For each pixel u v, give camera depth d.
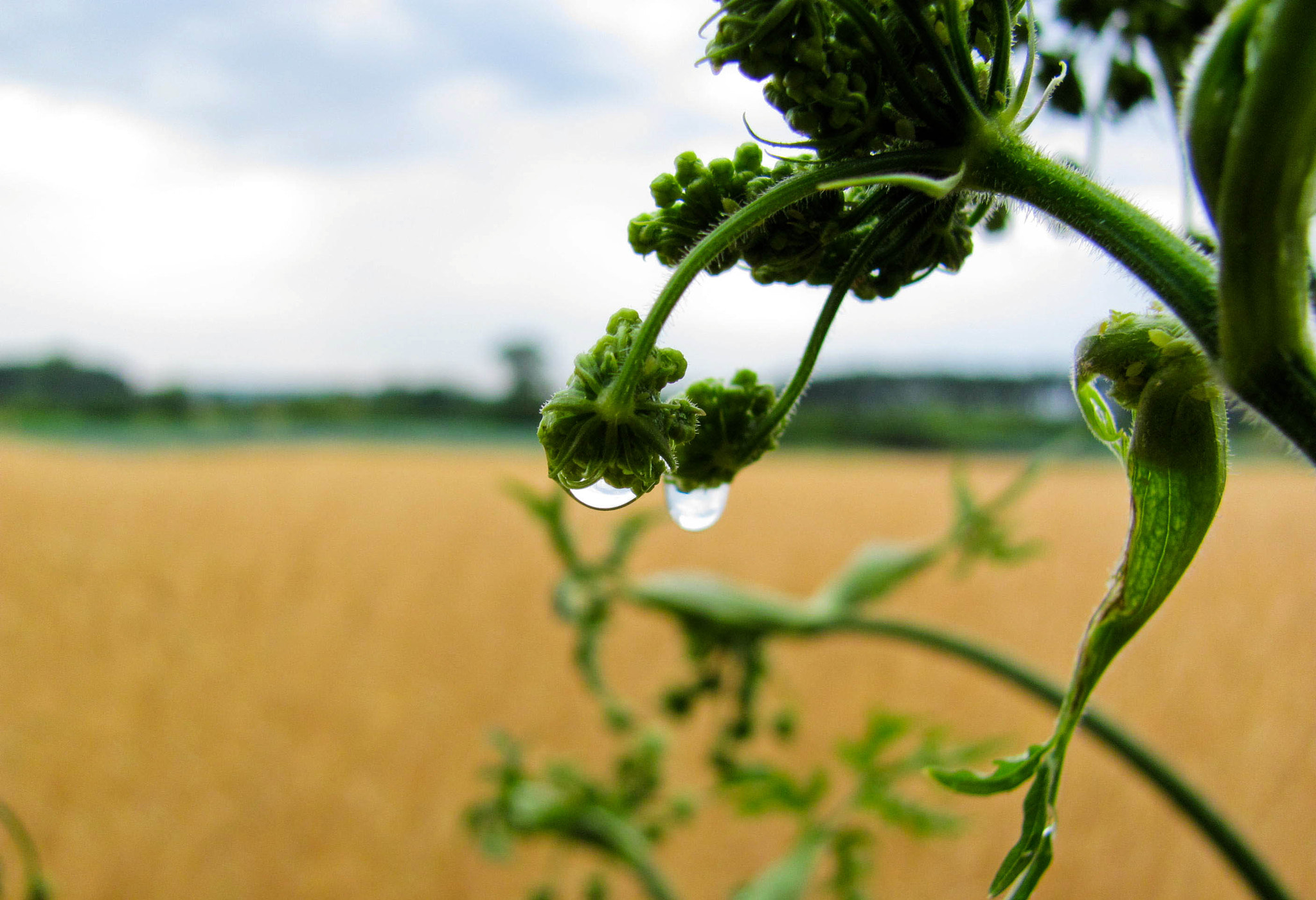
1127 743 0.27
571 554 0.43
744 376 0.16
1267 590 1.48
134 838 1.12
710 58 0.15
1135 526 0.16
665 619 0.42
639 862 0.47
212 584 1.82
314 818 1.15
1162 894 0.93
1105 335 0.16
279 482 2.77
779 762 1.08
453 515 2.31
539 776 0.49
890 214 0.15
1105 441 0.17
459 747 1.27
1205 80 0.14
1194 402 0.16
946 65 0.15
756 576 1.63
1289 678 1.21
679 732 1.10
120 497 2.45
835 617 0.38
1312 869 0.93
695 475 0.16
